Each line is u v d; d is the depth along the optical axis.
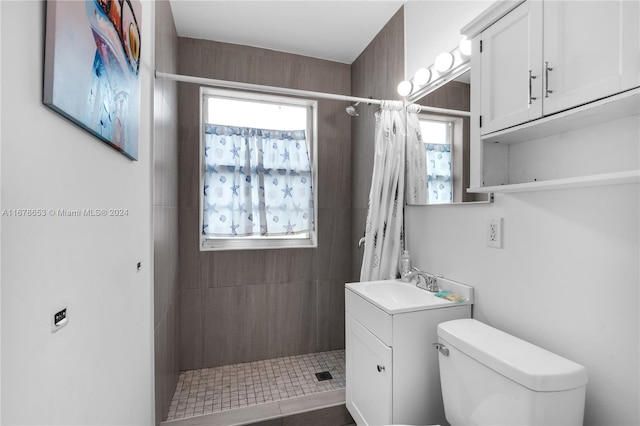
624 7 0.70
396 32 1.97
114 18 0.87
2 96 0.47
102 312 0.85
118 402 0.97
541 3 0.89
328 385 2.02
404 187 1.87
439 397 1.31
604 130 0.89
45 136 0.58
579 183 0.83
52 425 0.60
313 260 2.54
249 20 2.06
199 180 2.26
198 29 2.15
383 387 1.29
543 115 0.88
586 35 0.78
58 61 0.58
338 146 2.60
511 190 1.02
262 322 2.41
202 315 2.27
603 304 0.89
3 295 0.47
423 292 1.54
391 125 1.85
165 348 1.68
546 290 1.05
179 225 2.21
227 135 2.33
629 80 0.69
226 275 2.32
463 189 1.41
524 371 0.83
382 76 2.14
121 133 0.94
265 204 2.38
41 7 0.56
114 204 0.94
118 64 0.90
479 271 1.33
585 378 0.85
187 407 1.78
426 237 1.68
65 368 0.65
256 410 1.72
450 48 1.49
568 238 0.98
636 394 0.82
